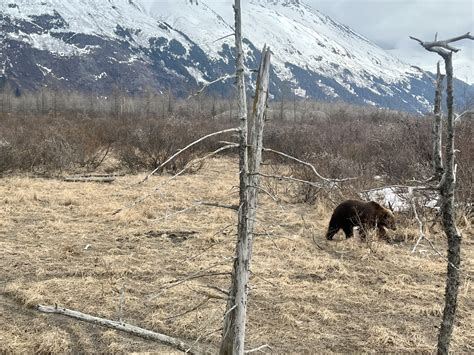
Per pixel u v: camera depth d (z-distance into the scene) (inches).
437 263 293.7
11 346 191.8
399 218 371.2
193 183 570.6
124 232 350.0
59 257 293.4
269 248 318.7
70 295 238.7
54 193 481.1
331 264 286.2
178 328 209.0
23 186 515.8
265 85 114.2
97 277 265.3
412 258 303.0
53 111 1994.3
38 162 617.9
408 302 241.3
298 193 484.1
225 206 116.3
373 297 246.5
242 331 117.4
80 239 331.6
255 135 113.7
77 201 443.8
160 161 660.7
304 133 821.2
